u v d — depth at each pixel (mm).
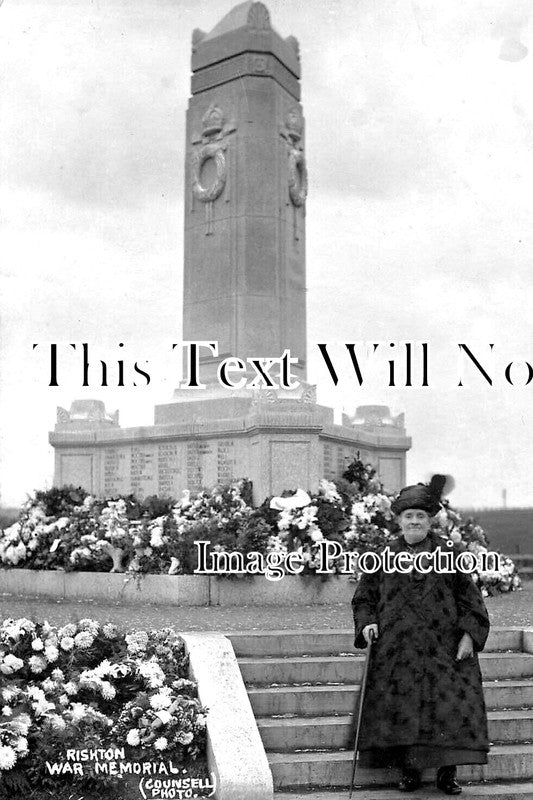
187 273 15523
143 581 11141
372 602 6047
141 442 14938
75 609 10148
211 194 15352
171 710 6180
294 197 15617
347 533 11422
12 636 6715
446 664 5766
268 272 15102
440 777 5934
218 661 6805
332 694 6844
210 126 15461
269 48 15406
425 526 6055
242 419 13766
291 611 9930
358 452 15430
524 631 7910
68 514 12883
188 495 12797
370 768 6027
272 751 6367
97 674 6523
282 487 12891
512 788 6082
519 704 7113
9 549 12562
